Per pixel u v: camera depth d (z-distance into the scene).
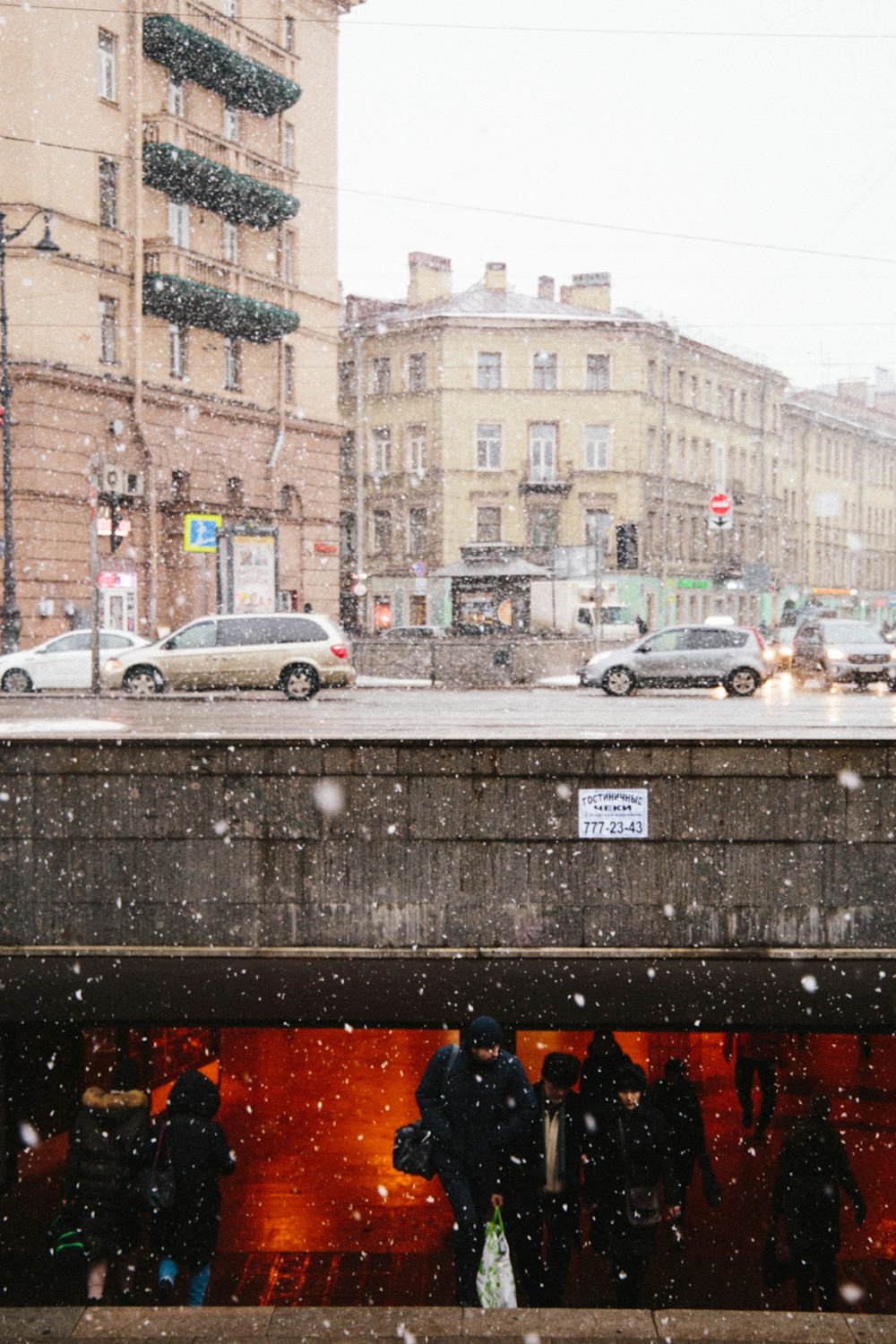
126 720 15.34
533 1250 7.12
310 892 8.86
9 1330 5.17
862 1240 9.70
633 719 16.11
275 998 8.88
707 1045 14.24
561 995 8.84
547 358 53.66
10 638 29.53
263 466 39.66
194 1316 5.25
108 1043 11.30
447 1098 6.63
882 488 84.50
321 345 42.03
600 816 8.76
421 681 31.67
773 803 8.74
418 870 8.82
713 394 61.16
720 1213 10.28
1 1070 9.48
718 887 8.79
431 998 8.84
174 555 36.00
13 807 8.88
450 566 43.72
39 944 8.94
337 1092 13.60
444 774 8.77
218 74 35.41
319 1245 9.74
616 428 53.81
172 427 35.56
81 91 32.09
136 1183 6.70
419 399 53.66
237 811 8.84
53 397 31.58
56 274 31.48
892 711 18.34
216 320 36.16
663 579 55.81
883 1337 5.09
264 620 24.47
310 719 16.09
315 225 41.31
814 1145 7.78
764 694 26.25
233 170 36.06
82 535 32.72
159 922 8.90
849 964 8.74
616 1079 7.29
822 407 80.12
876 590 83.75
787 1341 5.07
